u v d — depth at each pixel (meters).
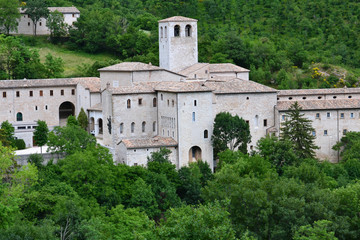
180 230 162.00
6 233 167.62
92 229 179.38
